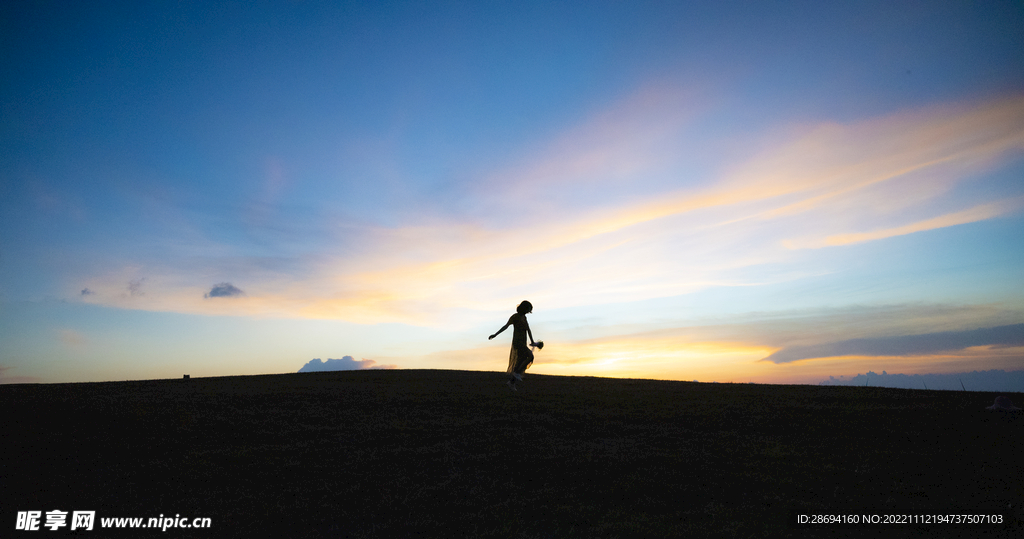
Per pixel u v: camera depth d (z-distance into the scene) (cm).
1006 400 969
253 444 784
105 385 1526
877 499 537
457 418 984
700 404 1115
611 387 1435
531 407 1101
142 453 734
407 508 519
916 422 888
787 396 1205
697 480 601
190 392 1341
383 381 1602
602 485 586
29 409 1070
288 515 502
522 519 488
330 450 746
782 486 579
